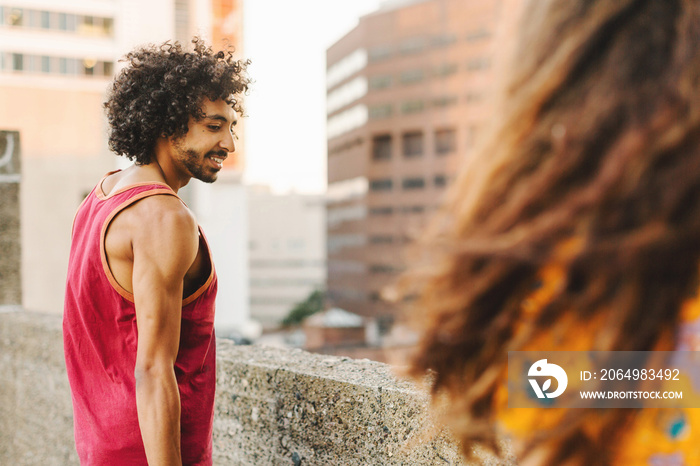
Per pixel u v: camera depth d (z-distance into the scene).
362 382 1.35
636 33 0.45
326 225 78.81
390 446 1.27
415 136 65.19
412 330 0.52
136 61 1.33
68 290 1.30
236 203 51.66
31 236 41.09
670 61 0.44
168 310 1.14
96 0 43.28
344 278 73.31
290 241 105.00
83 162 42.88
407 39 65.75
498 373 0.50
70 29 42.97
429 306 0.50
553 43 0.48
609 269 0.42
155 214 1.16
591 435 0.47
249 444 1.62
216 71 1.29
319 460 1.44
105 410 1.25
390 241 66.94
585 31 0.46
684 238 0.41
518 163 0.47
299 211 105.44
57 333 2.24
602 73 0.45
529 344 0.47
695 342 0.44
